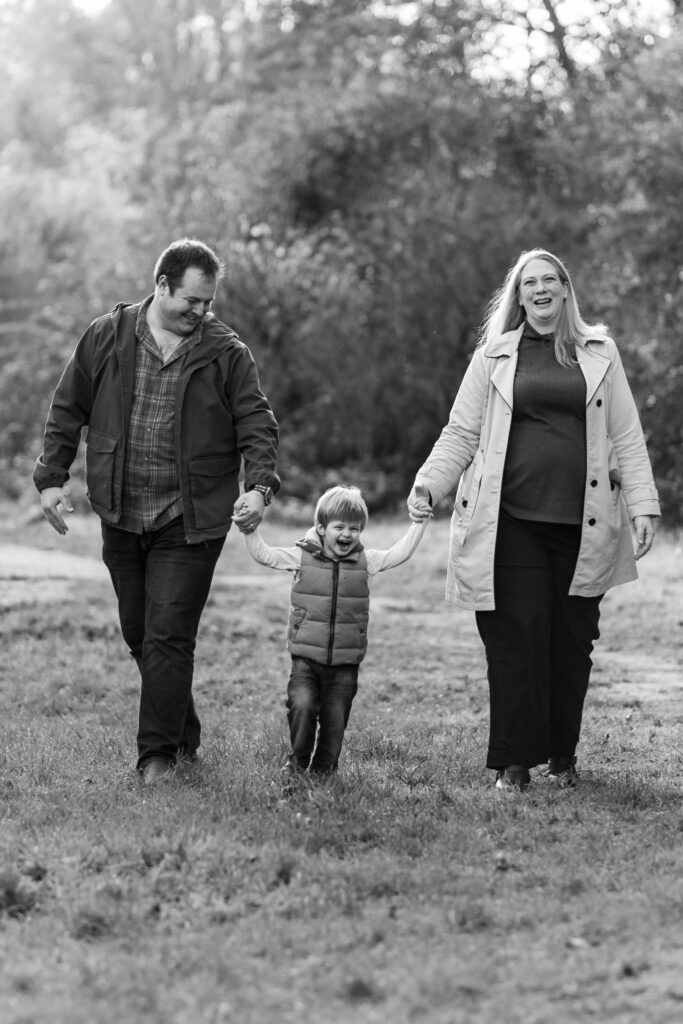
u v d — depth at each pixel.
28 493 45.75
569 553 9.59
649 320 37.38
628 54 44.53
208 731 11.80
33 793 9.06
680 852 7.67
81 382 9.60
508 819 8.41
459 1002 5.59
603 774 10.05
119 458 9.41
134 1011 5.48
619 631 19.09
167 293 9.29
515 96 48.50
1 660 16.42
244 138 53.53
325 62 61.59
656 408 36.28
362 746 11.08
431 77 50.16
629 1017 5.44
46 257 57.88
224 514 9.50
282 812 8.28
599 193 44.44
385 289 45.53
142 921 6.46
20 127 85.00
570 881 7.05
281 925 6.41
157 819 8.11
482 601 9.50
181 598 9.47
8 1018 5.44
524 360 9.62
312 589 9.25
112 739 11.25
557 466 9.49
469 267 43.88
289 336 45.91
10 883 6.82
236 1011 5.49
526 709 9.48
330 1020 5.42
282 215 49.44
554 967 5.92
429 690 14.59
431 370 44.44
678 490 35.88
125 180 64.75
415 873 7.17
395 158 48.69
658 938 6.26
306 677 9.30
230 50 83.31
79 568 26.48
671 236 37.91
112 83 95.06
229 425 9.55
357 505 9.14
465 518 9.62
